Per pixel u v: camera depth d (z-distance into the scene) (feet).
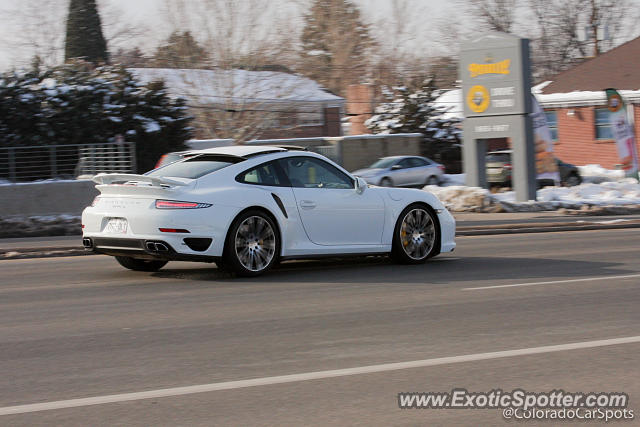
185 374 21.36
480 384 20.33
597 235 61.72
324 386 20.16
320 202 39.60
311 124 207.72
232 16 156.46
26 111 125.59
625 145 120.47
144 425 17.31
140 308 31.01
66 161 107.04
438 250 44.34
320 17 247.29
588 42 262.67
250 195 37.45
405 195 43.09
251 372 21.52
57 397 19.42
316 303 31.73
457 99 214.48
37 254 49.93
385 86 199.93
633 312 29.55
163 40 165.37
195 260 36.55
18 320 29.01
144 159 136.05
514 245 54.54
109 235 36.81
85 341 25.45
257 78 160.35
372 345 24.56
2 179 103.65
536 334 25.96
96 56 205.46
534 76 265.13
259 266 38.09
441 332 26.35
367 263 44.27
